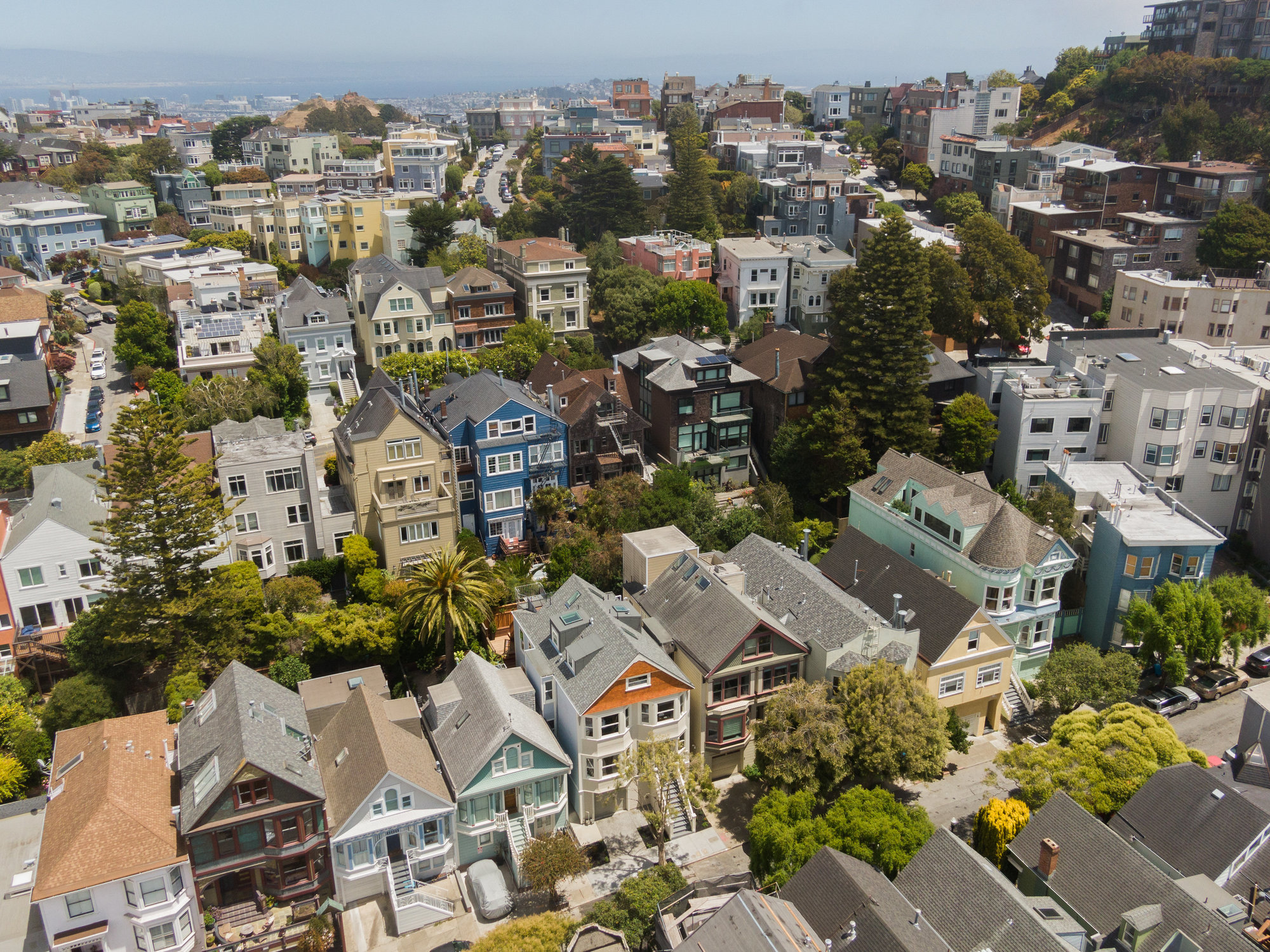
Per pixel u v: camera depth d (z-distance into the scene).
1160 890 40.03
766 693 55.12
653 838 51.44
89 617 60.31
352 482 72.19
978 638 56.91
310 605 65.00
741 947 36.44
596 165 148.25
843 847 44.22
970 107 177.88
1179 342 94.38
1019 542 61.25
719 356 89.25
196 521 57.62
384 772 45.09
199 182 179.50
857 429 84.38
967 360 104.75
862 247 123.50
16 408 92.81
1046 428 81.62
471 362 102.75
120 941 41.28
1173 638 61.38
